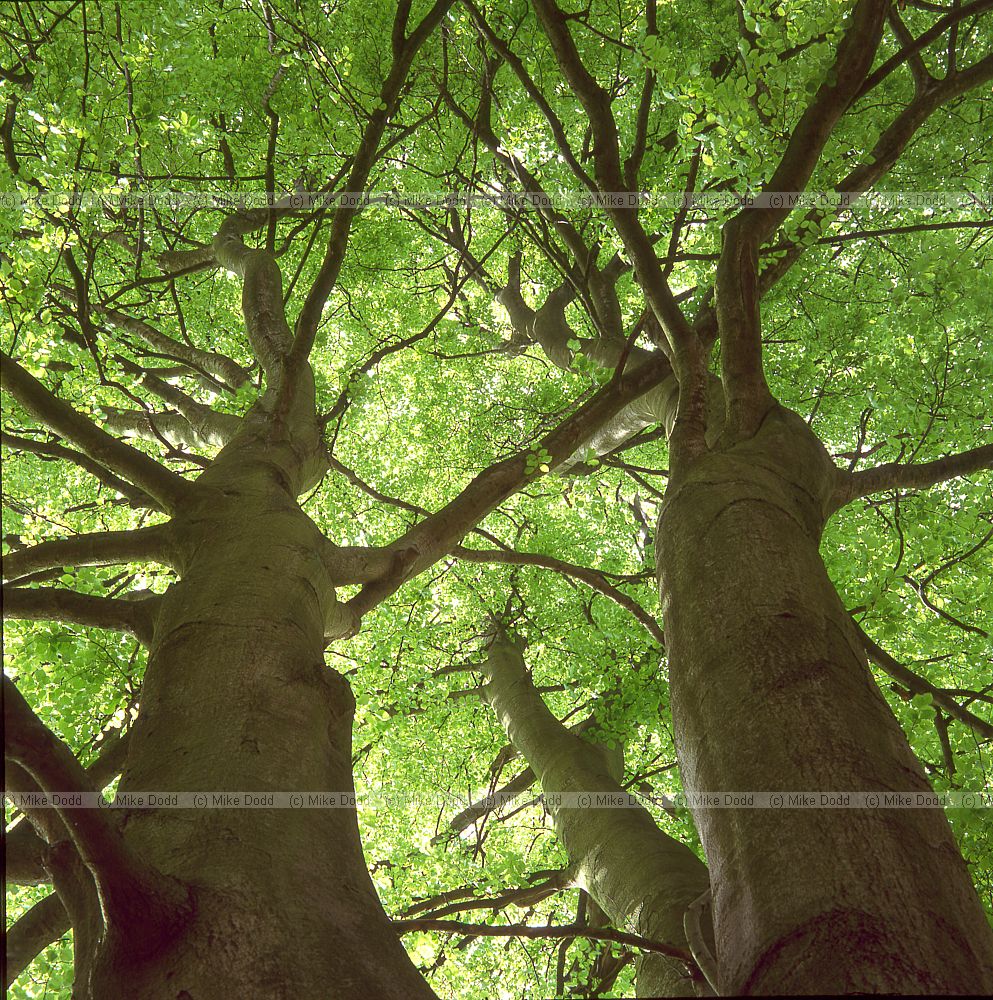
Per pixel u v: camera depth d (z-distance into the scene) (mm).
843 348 8578
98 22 6551
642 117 6152
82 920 2533
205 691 3154
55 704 5336
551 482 10875
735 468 4035
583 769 6949
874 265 9352
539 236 8758
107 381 6418
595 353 8109
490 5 8859
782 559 3459
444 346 12102
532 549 11102
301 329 5379
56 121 6137
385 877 8781
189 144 8516
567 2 9125
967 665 7965
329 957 2201
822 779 2555
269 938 2203
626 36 8562
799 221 5824
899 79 8258
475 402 12750
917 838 2443
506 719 8633
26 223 6430
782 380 9219
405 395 13367
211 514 4438
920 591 6109
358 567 4719
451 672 10180
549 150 9781
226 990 2051
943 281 6613
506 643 9945
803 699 2824
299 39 7750
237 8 8867
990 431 7074
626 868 5375
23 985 5781
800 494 4055
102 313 7840
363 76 7855
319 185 9812
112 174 7133
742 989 2266
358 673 9266
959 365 7004
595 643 9453
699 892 4770
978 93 8195
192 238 10570
